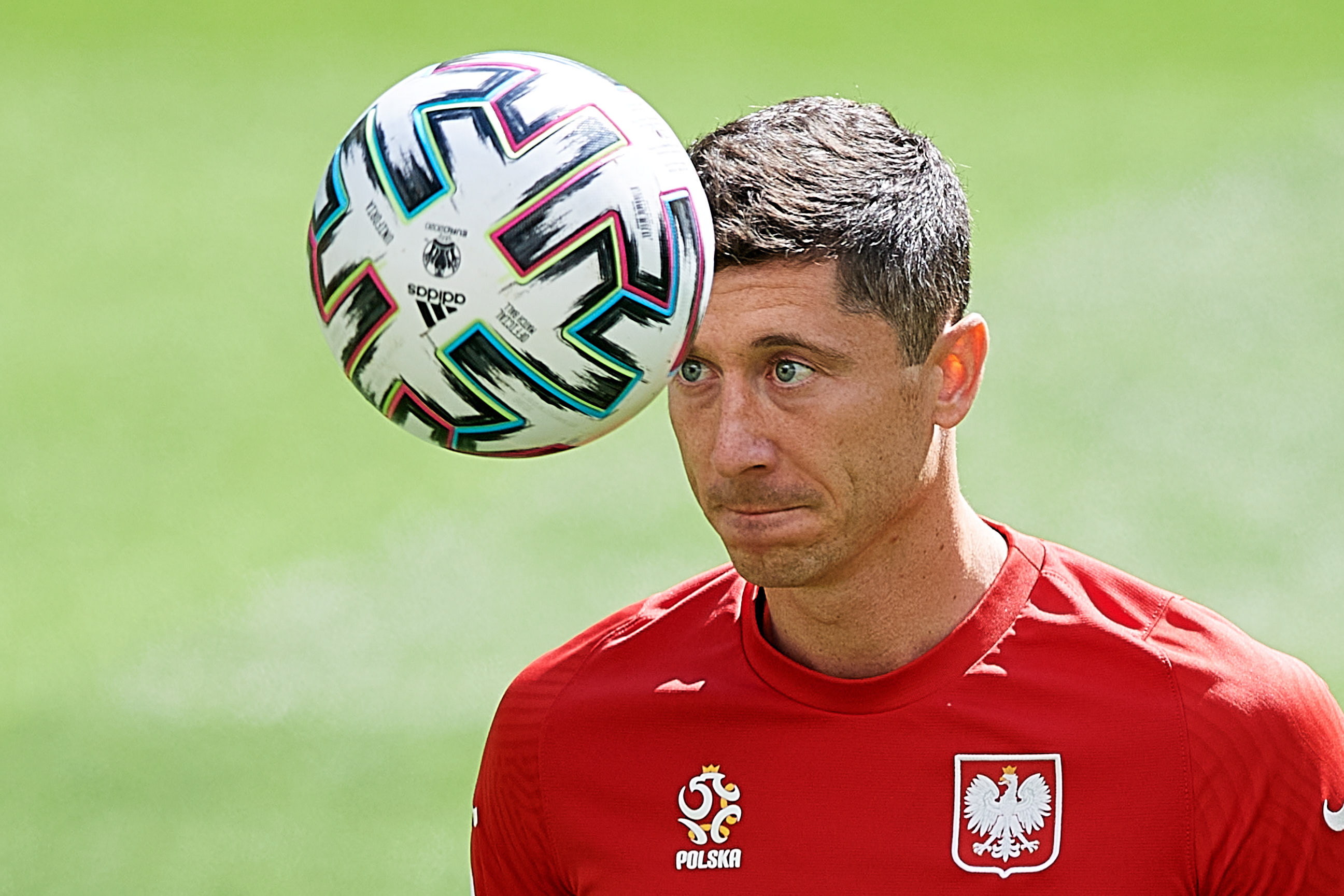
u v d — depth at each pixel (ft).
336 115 214.07
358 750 84.94
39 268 168.35
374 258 25.22
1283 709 31.32
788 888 31.83
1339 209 167.32
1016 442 123.65
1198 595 101.14
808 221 27.58
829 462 28.50
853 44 237.25
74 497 120.67
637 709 33.47
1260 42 232.12
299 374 142.92
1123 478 117.91
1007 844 31.17
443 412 26.12
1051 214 172.35
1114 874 30.76
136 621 102.01
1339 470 117.80
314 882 73.41
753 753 32.48
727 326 27.99
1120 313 146.61
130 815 79.46
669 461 121.39
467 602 101.65
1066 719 31.40
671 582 103.04
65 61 232.53
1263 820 30.89
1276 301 147.64
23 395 139.33
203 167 196.65
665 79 222.28
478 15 251.80
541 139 24.86
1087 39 236.84
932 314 29.32
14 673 95.76
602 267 24.95
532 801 34.30
